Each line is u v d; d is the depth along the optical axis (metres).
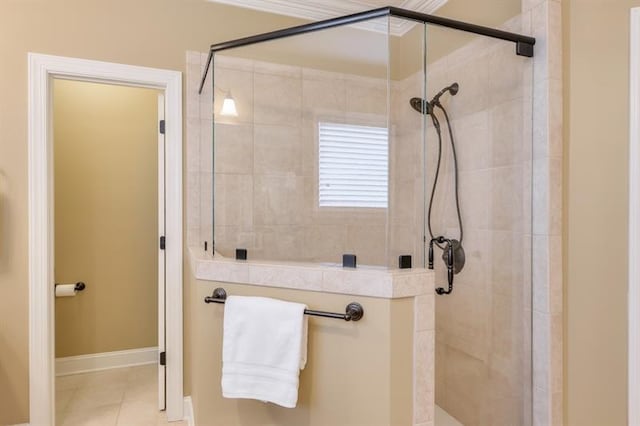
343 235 2.19
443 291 1.82
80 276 2.79
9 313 1.89
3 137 1.86
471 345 1.79
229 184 2.17
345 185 2.24
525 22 1.67
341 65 2.17
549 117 1.56
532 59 1.62
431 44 1.93
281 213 2.23
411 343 1.32
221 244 2.13
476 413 1.76
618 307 1.53
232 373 1.41
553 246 1.57
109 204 2.87
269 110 2.21
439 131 2.02
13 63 1.87
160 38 2.12
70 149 2.76
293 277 1.43
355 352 1.34
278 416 1.50
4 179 1.87
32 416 1.91
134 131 2.93
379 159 2.21
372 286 1.30
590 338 1.57
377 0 2.45
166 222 2.17
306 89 2.23
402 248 2.07
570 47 1.58
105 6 2.02
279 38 1.91
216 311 1.59
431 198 2.06
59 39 1.94
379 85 2.17
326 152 2.25
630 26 1.49
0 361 1.88
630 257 1.49
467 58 1.86
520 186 1.68
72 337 2.77
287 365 1.34
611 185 1.53
